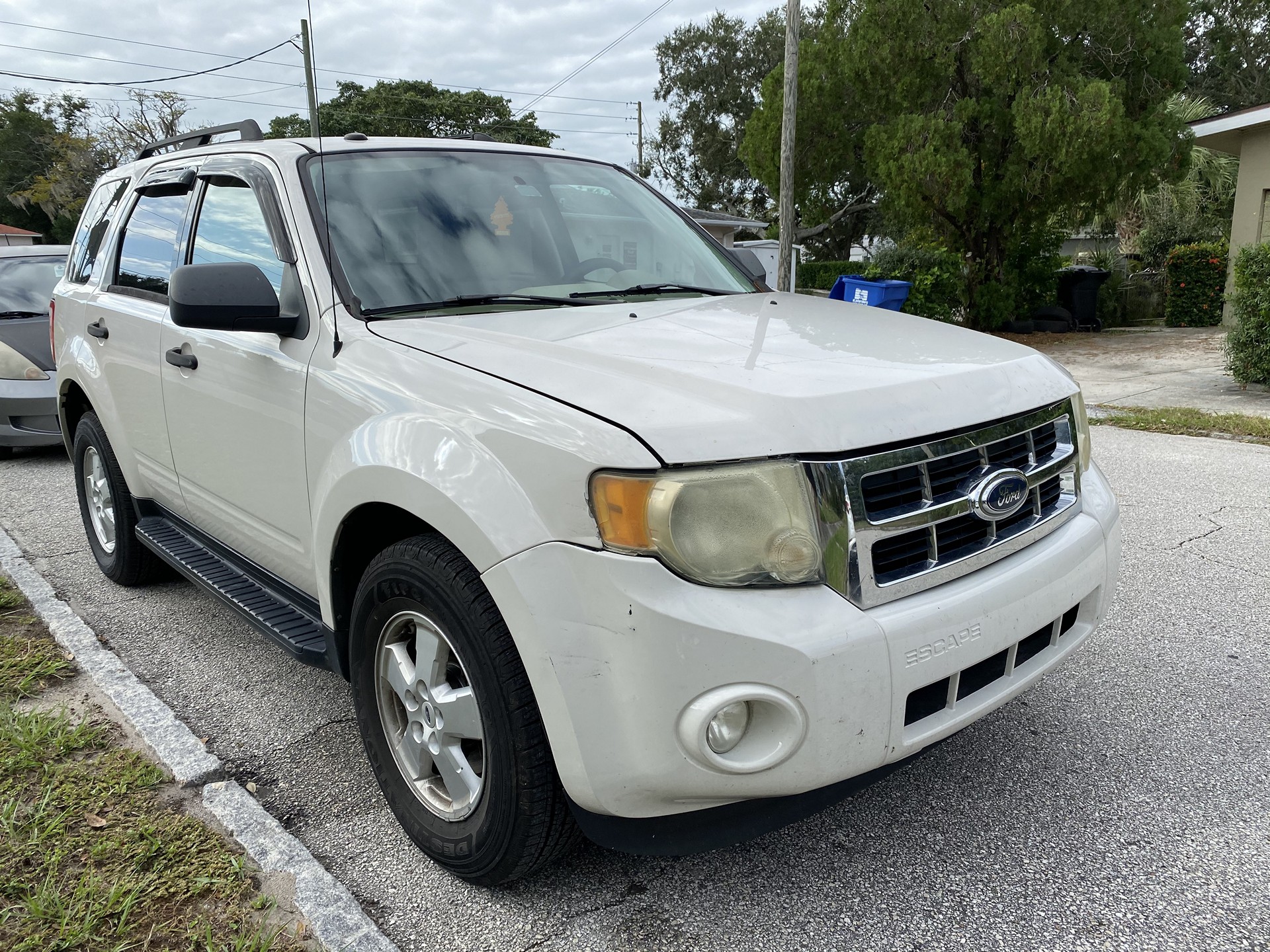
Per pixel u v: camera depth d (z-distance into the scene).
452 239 2.82
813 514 1.80
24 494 6.13
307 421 2.48
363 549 2.46
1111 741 2.85
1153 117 15.81
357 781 2.70
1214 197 23.50
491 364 2.12
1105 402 9.20
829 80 18.03
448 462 1.98
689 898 2.18
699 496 1.73
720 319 2.52
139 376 3.52
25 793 2.54
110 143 40.88
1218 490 5.62
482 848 2.08
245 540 3.04
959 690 2.04
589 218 3.23
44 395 6.84
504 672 1.91
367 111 39.72
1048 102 15.30
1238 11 37.09
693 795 1.81
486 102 41.44
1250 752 2.76
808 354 2.18
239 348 2.79
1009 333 18.20
